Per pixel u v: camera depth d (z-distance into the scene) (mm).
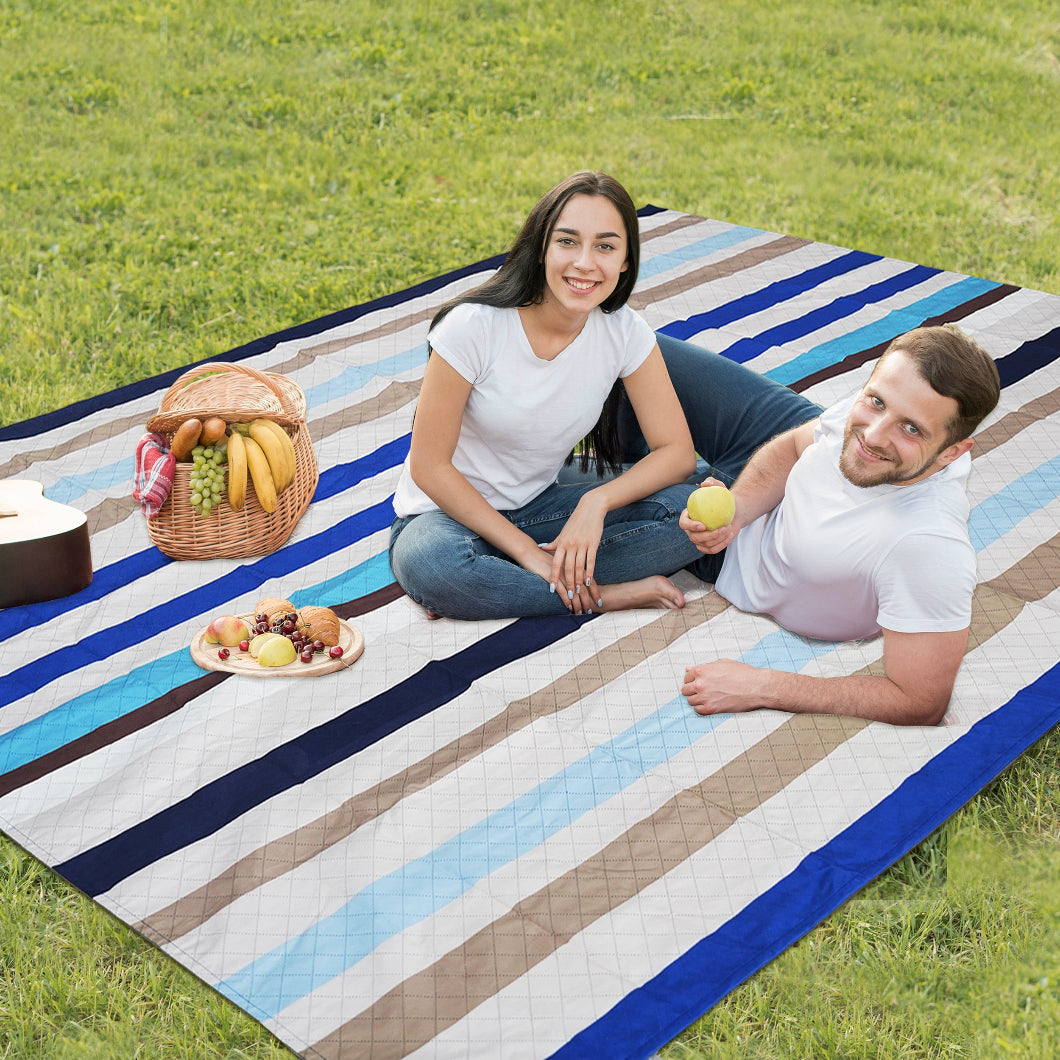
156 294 5941
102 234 6578
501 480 3746
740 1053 2523
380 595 3857
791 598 3463
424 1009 2561
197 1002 2623
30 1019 2613
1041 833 3043
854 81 9250
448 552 3615
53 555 3779
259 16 9906
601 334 3568
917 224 7004
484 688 3443
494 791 3111
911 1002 2637
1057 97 9086
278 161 7578
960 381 2832
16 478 4469
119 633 3705
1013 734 3248
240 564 4023
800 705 3277
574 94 8828
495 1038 2502
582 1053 2473
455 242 6617
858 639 3531
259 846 2955
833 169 7754
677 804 3061
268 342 5434
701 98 8867
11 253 6316
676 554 3727
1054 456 4566
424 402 3504
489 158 7758
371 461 4602
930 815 3016
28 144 7609
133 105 8258
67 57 8961
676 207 7141
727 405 3924
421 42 9578
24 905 2859
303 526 4230
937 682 3098
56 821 3035
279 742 3264
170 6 10008
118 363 5402
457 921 2760
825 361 5203
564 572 3588
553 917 2770
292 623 3598
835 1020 2598
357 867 2896
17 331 5578
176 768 3186
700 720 3320
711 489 3482
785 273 6070
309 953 2689
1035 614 3709
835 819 3012
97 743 3271
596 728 3309
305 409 4465
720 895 2824
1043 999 2646
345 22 9859
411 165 7594
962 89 9164
